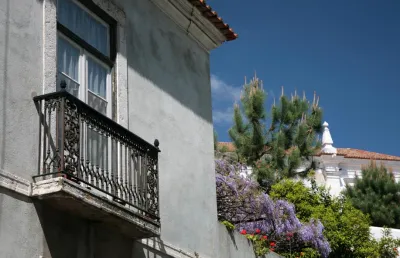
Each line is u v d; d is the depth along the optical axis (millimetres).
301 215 19594
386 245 21000
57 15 9312
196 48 12922
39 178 8180
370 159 31203
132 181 9516
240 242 13102
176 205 11172
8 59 8219
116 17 10531
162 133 11219
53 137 8430
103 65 10141
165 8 11953
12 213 7781
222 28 13109
